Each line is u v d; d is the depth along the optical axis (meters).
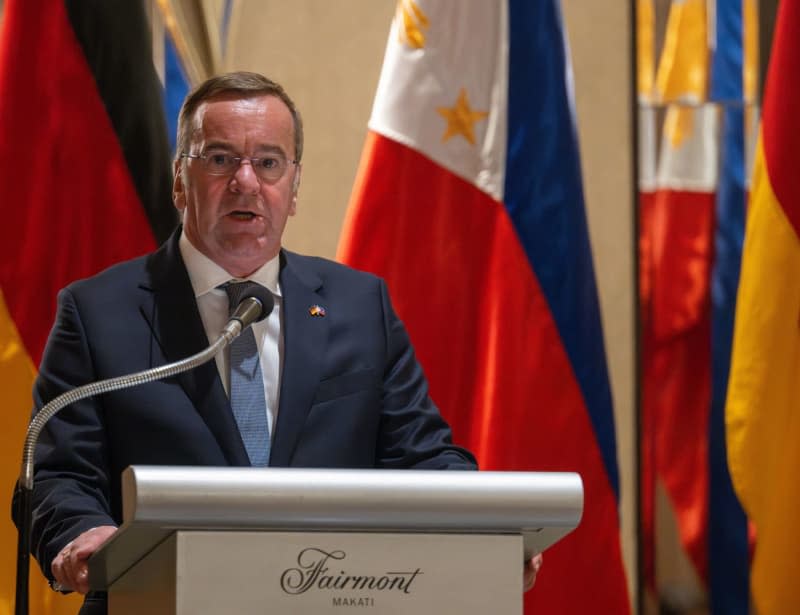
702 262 13.83
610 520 11.35
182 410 7.47
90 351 7.65
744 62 13.94
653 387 13.73
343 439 7.69
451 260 11.31
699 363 13.73
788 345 11.40
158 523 4.93
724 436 13.64
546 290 11.38
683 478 13.62
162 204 10.96
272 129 7.93
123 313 7.80
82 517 6.76
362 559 5.13
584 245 11.56
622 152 14.29
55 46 10.76
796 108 11.45
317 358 7.85
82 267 10.63
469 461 7.98
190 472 4.97
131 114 10.88
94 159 10.75
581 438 11.31
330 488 5.09
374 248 11.19
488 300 11.38
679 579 13.52
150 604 5.34
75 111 10.73
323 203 13.87
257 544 5.01
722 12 13.94
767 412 11.38
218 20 13.41
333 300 8.20
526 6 11.70
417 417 8.05
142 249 10.77
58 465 7.26
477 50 11.59
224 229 7.82
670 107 13.97
